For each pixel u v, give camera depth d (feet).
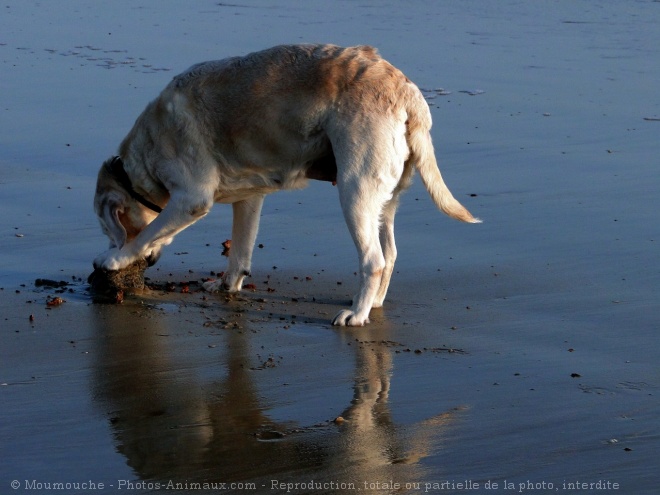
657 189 48.03
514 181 49.62
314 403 28.27
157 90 64.49
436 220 44.98
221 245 42.63
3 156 52.75
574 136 56.44
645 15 88.79
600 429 26.53
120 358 31.30
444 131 57.41
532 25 85.10
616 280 37.88
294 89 34.76
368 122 34.01
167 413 27.55
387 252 35.86
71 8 92.12
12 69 70.13
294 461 24.88
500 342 32.60
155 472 24.34
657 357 31.14
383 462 24.88
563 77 68.69
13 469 24.48
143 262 37.19
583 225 43.83
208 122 35.53
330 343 32.73
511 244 42.01
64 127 57.47
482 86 66.44
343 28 82.48
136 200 37.83
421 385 29.45
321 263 40.40
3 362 30.89
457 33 81.92
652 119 59.47
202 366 30.81
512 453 25.30
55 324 33.99
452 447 25.67
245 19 86.17
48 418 27.20
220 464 24.75
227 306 36.06
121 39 79.20
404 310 35.63
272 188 36.42
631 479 23.98
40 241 42.09
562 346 32.17
